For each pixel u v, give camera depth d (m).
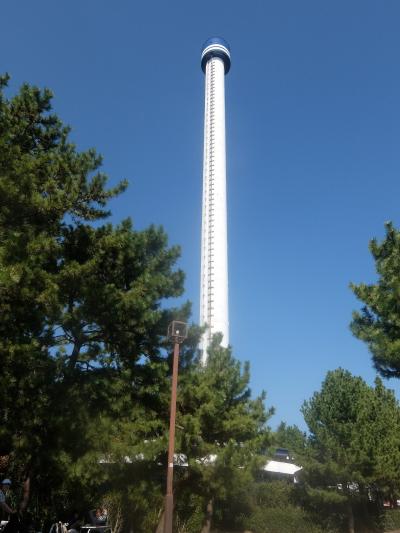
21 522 18.48
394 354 15.30
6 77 19.38
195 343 23.81
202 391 22.36
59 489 20.45
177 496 23.05
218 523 31.64
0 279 14.25
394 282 15.39
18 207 16.61
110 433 19.27
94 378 19.61
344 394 35.94
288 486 36.22
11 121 19.38
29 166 16.67
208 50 123.56
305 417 36.31
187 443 21.14
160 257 23.02
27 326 17.67
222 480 21.64
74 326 20.08
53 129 20.41
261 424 25.17
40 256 16.06
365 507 37.19
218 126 111.12
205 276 93.06
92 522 21.23
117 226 22.09
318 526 34.16
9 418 17.80
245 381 25.88
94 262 19.14
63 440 18.16
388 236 16.56
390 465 34.81
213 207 99.94
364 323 16.81
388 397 48.16
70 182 18.69
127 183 20.67
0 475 20.38
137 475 21.22
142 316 20.33
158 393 21.56
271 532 32.84
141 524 25.52
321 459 34.16
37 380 17.73
